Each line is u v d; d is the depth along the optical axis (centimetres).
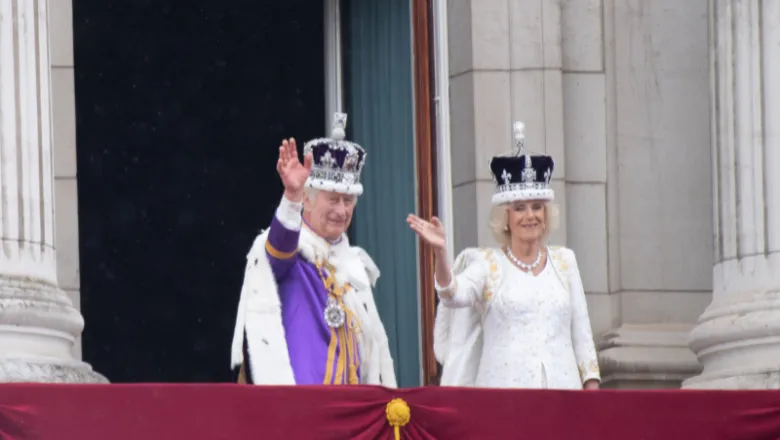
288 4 6825
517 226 4100
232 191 7125
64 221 4859
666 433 3731
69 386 3472
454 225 5150
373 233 5366
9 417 3438
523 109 5116
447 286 4003
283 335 3734
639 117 5178
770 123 4644
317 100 6781
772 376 4456
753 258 4631
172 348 7131
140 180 7088
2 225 4172
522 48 5134
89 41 7006
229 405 3528
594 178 5138
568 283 4119
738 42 4697
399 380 5256
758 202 4634
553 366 4034
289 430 3547
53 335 4188
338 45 5466
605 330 5084
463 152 5134
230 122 7050
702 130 5191
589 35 5178
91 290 7069
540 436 3684
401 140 5297
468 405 3662
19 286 4147
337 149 3869
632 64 5191
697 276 5147
